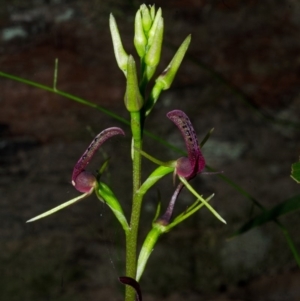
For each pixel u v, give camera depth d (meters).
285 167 0.75
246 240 0.68
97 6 0.94
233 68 0.89
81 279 0.65
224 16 0.97
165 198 0.69
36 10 0.94
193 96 0.84
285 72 0.89
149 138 0.76
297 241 0.68
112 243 0.66
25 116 0.79
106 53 0.88
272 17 0.97
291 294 0.66
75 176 0.38
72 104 0.81
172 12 0.96
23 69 0.84
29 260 0.65
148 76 0.38
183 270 0.66
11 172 0.72
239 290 0.66
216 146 0.76
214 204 0.70
